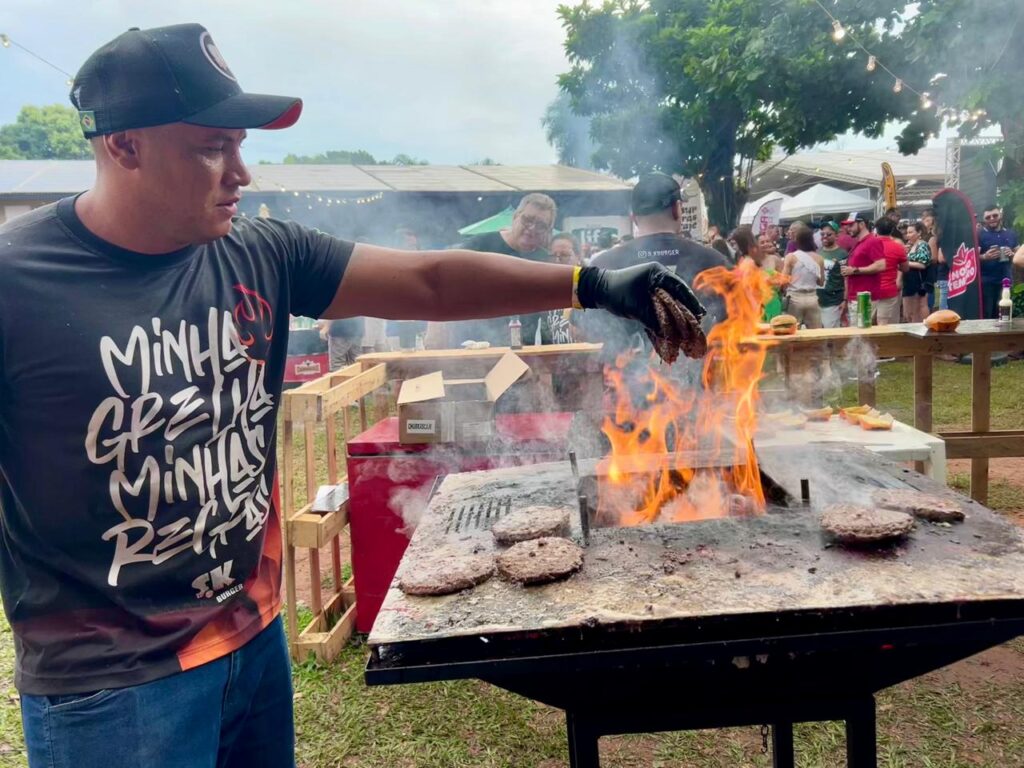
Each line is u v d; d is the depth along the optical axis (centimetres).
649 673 134
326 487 329
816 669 135
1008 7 611
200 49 114
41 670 117
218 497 128
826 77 896
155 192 113
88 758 116
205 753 128
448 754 244
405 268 156
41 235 114
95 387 113
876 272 798
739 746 240
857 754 140
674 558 142
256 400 136
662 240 345
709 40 999
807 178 1855
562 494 190
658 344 155
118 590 118
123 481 117
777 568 134
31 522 116
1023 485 480
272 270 142
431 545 163
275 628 150
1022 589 121
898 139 940
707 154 1194
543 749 245
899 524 142
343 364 809
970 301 808
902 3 792
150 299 119
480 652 122
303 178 1326
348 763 243
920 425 417
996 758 225
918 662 134
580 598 129
